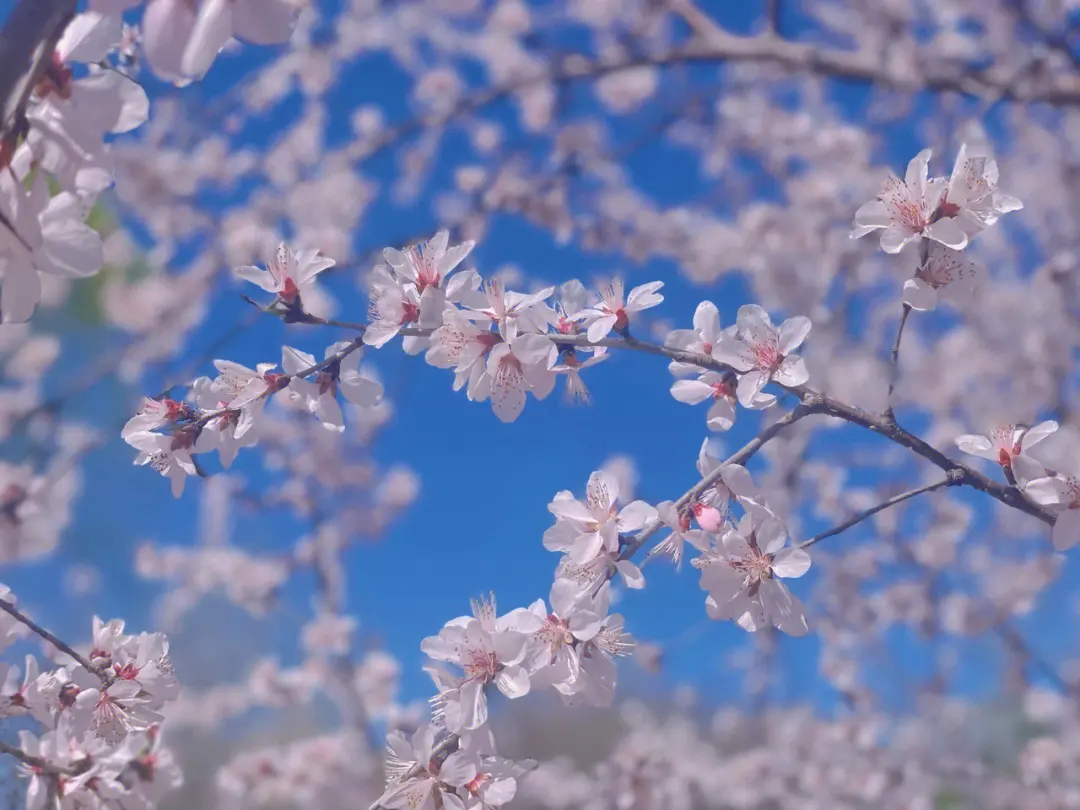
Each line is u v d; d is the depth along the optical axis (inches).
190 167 227.3
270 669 219.8
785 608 73.0
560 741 281.4
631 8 242.2
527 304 76.2
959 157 74.2
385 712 210.5
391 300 77.8
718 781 221.9
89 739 80.1
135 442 78.0
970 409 204.2
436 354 76.5
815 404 75.1
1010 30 202.5
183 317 225.9
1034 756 198.4
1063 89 166.2
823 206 205.8
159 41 50.8
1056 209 238.1
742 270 216.7
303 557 237.3
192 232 233.9
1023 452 75.9
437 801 69.8
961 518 209.8
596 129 234.2
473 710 69.4
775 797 218.2
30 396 225.0
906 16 216.8
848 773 210.8
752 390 76.4
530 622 71.6
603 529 73.4
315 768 202.1
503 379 75.9
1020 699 222.2
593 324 76.7
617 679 72.8
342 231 215.5
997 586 209.0
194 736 249.0
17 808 80.7
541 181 201.6
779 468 205.0
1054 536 73.0
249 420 77.9
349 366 79.0
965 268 75.1
